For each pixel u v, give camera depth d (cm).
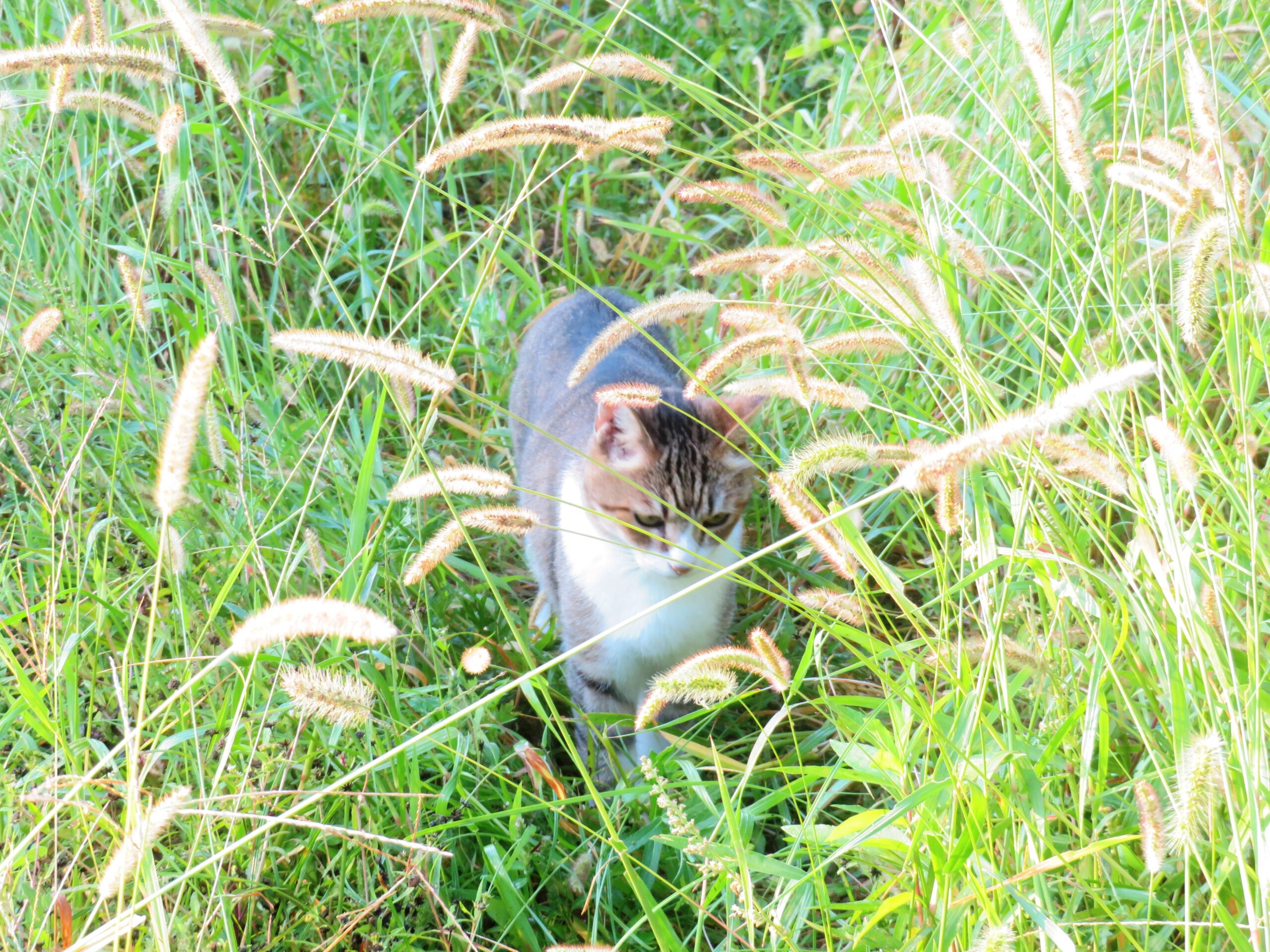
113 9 464
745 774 243
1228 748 207
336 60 520
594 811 298
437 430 441
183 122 287
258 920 249
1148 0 370
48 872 237
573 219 530
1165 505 204
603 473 344
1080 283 329
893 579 245
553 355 418
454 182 510
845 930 234
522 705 355
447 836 275
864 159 278
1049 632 247
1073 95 278
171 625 298
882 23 269
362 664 282
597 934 263
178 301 436
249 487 328
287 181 505
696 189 278
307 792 238
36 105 413
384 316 470
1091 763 243
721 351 257
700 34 585
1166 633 220
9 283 389
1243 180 256
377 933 246
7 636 292
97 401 342
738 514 365
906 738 239
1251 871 194
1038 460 233
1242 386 224
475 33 300
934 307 239
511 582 408
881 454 232
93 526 302
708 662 219
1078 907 227
